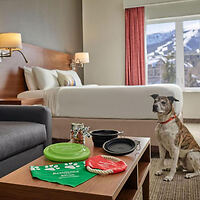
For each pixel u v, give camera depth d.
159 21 5.08
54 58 4.15
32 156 1.75
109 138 1.30
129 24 5.14
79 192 0.76
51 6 4.16
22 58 3.31
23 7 3.40
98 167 0.94
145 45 5.07
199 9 4.73
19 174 0.92
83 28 5.52
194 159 1.81
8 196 0.84
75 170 0.94
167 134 1.79
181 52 4.98
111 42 5.34
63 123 2.84
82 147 1.17
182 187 1.69
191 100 4.88
